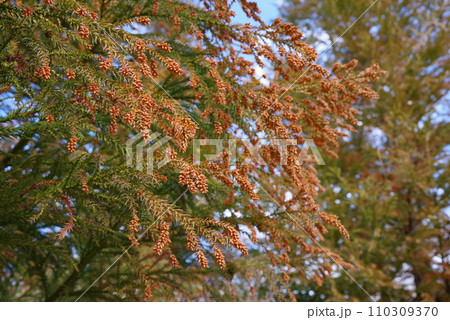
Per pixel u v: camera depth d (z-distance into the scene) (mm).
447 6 7730
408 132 6590
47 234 2863
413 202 6797
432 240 6090
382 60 6855
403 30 8055
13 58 1696
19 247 2365
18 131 1888
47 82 1749
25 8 1639
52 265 3270
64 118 1729
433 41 7586
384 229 5723
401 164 6066
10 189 2127
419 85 7180
